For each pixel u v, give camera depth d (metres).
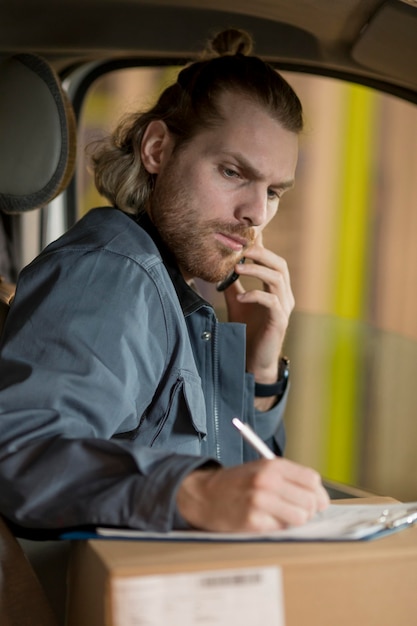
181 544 1.20
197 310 1.94
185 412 1.73
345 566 1.16
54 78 2.14
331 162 4.16
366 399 4.09
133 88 2.55
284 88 1.91
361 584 1.16
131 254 1.69
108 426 1.51
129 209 1.97
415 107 2.46
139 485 1.28
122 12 2.26
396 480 3.94
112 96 2.57
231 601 1.10
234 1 2.19
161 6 2.24
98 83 2.56
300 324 4.18
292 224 4.21
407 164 4.12
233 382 1.99
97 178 2.04
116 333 1.58
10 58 2.16
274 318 2.27
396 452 4.00
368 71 2.38
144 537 1.23
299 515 1.23
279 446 2.36
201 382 1.96
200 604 1.09
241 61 1.91
